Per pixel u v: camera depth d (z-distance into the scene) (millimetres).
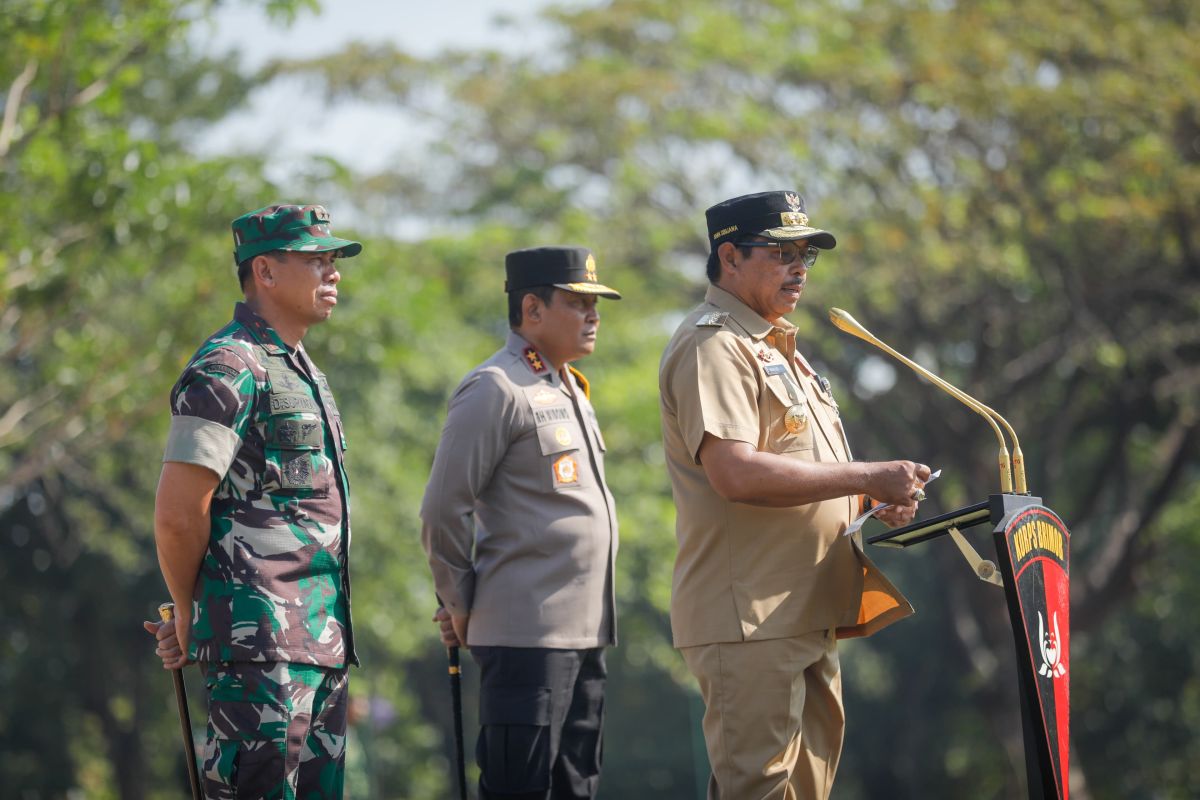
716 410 7730
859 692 57906
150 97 36406
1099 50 29406
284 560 7262
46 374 23078
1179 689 43438
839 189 33000
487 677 9031
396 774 45156
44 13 18297
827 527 8062
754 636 7832
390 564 39688
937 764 52969
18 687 45812
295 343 7711
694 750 39125
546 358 9602
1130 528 35906
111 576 45844
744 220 8188
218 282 22453
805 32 34969
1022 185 30375
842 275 32156
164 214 20375
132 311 30094
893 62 32938
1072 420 36531
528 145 37969
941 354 35219
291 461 7367
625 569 40812
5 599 45812
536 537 9062
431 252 38406
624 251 36500
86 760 48719
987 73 29609
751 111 33219
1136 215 28453
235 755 7094
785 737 7852
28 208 21047
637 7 35969
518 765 8836
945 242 31141
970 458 35250
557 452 9211
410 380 40312
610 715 40750
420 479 41125
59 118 19094
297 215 7613
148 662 47812
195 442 7039
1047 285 32250
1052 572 7195
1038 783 6816
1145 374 33938
